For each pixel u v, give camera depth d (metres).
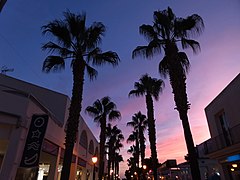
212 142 14.75
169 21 13.22
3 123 9.84
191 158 9.48
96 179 37.78
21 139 10.14
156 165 18.77
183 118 10.18
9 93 10.41
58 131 15.43
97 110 26.06
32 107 11.34
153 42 12.97
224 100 13.78
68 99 18.55
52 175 14.56
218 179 11.07
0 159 14.55
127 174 85.50
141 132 34.78
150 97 21.42
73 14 13.49
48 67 13.48
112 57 14.18
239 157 11.77
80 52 12.89
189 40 13.23
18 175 9.62
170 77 11.30
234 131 12.21
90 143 32.44
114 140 44.44
